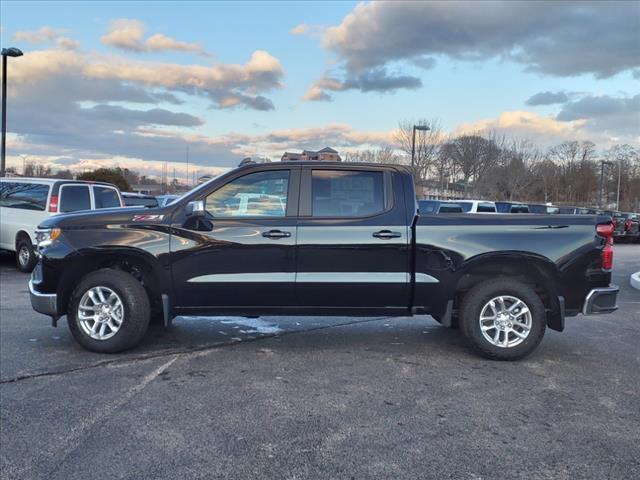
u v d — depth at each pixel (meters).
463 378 4.82
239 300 5.38
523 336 5.28
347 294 5.34
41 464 3.21
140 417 3.89
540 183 63.00
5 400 4.20
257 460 3.27
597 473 3.16
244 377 4.78
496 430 3.72
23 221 11.44
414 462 3.26
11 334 6.18
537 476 3.12
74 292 5.40
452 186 52.91
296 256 5.29
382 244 5.29
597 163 82.06
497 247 5.29
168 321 5.39
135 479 3.05
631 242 29.69
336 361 5.30
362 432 3.67
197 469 3.16
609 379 4.85
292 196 5.41
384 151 50.88
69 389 4.44
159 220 5.37
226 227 5.32
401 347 5.85
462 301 5.41
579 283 5.32
